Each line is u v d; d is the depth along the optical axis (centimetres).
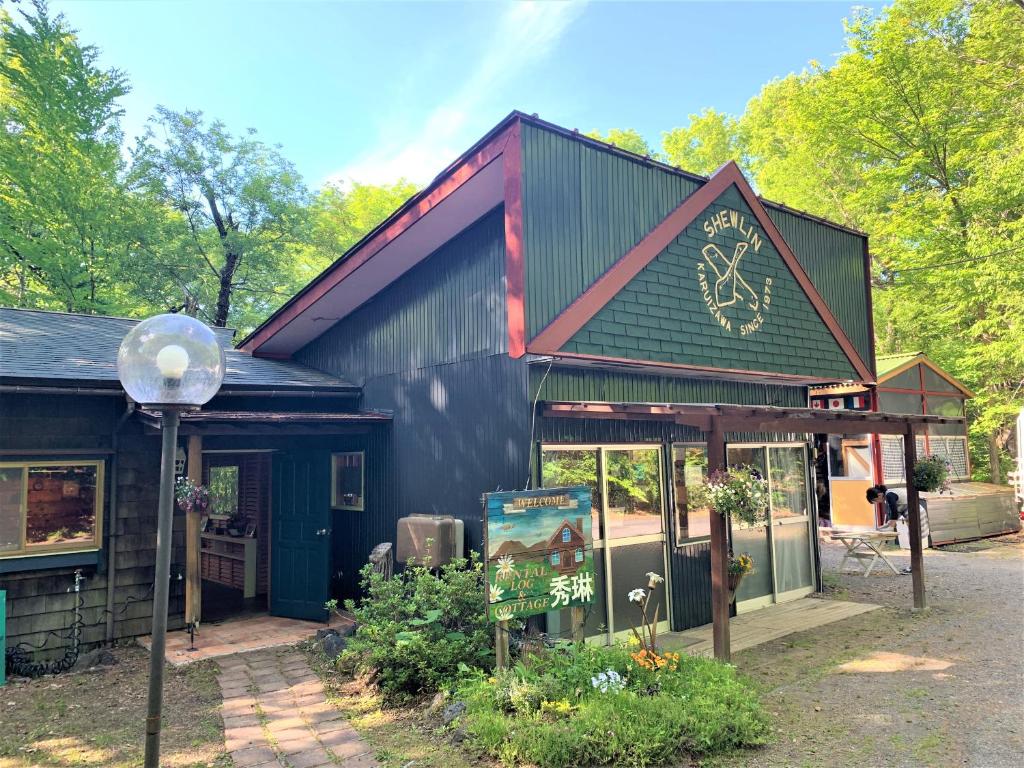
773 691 490
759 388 838
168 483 293
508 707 416
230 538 999
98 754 398
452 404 664
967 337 1769
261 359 936
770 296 784
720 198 738
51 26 1494
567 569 482
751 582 789
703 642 634
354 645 524
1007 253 1386
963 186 1609
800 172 2031
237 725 439
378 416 746
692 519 723
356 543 792
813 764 366
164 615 283
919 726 419
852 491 1416
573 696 412
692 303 688
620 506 656
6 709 483
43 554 614
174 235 1897
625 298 623
